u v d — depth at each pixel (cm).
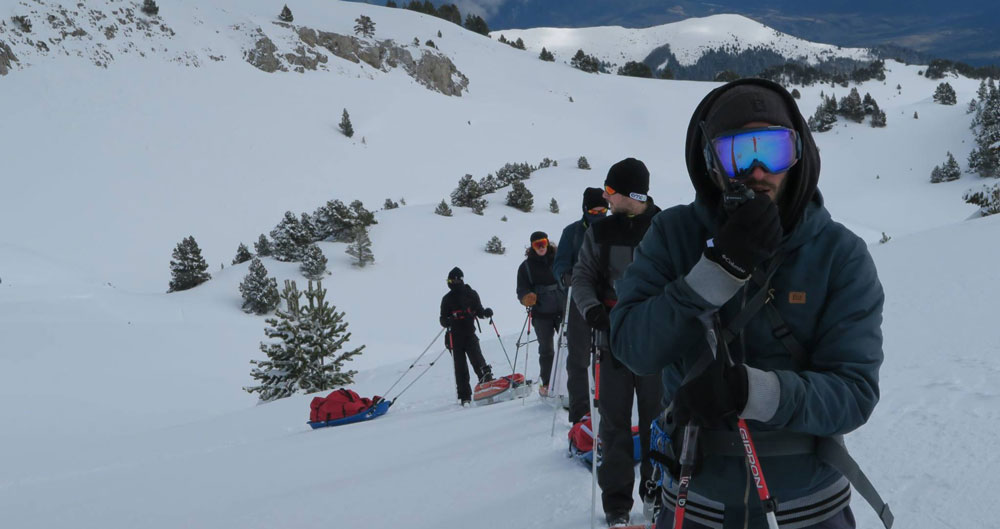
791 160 136
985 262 911
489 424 633
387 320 4138
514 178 9431
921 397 391
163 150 9694
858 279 138
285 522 399
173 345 3178
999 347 478
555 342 713
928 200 9438
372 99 13200
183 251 5069
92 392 2425
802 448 145
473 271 4956
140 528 437
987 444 309
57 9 11494
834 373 136
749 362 143
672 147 14112
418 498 409
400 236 5734
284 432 916
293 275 4928
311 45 14312
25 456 1128
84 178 8688
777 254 141
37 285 4609
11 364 2722
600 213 441
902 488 287
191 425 1198
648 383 329
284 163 10144
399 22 18300
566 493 377
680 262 152
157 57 11881
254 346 3303
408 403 998
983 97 13112
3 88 9912
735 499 147
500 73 17225
